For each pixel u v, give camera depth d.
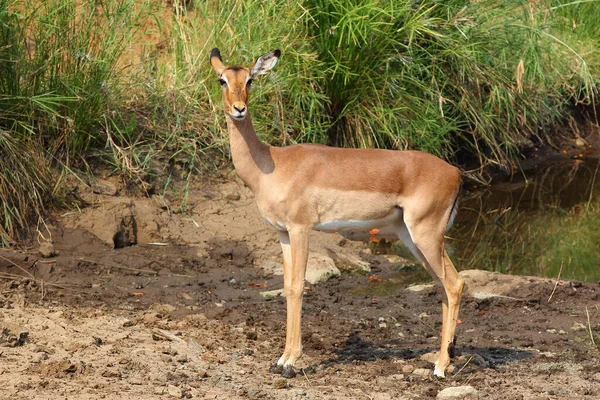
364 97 14.99
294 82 14.39
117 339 8.91
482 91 16.78
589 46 20.41
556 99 19.31
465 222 14.91
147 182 12.81
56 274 10.91
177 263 11.71
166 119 13.67
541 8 19.09
